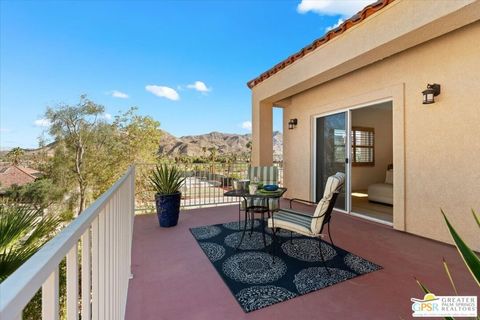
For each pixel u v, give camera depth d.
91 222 0.90
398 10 2.73
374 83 3.94
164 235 3.43
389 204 5.18
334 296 1.93
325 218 2.49
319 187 5.22
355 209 4.84
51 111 11.48
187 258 2.66
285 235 3.37
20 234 1.92
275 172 4.54
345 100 4.47
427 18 2.46
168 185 3.93
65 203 11.27
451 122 2.98
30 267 0.50
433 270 2.34
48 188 10.75
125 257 1.92
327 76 3.96
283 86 4.77
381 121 6.66
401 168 3.50
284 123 6.25
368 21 3.06
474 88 2.78
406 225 3.47
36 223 2.06
